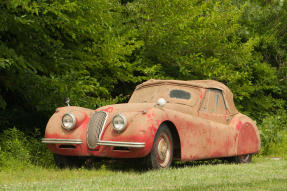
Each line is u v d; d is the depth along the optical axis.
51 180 7.22
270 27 26.97
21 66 12.48
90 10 13.20
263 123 17.59
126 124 8.12
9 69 11.97
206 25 18.42
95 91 13.45
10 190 5.89
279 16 27.16
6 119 14.42
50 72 12.85
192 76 18.64
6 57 11.53
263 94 25.36
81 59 14.84
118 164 10.32
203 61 17.66
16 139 10.85
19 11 12.05
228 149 10.70
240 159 11.59
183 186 5.94
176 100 10.30
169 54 17.55
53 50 13.33
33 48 13.20
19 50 12.80
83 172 8.40
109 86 16.03
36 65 12.74
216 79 18.69
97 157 8.96
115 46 14.51
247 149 11.53
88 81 13.11
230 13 18.66
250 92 21.94
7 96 15.05
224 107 11.30
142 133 7.99
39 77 12.12
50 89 12.50
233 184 6.21
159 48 17.48
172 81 10.84
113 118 8.19
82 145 8.63
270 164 10.25
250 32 26.14
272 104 24.34
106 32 15.11
